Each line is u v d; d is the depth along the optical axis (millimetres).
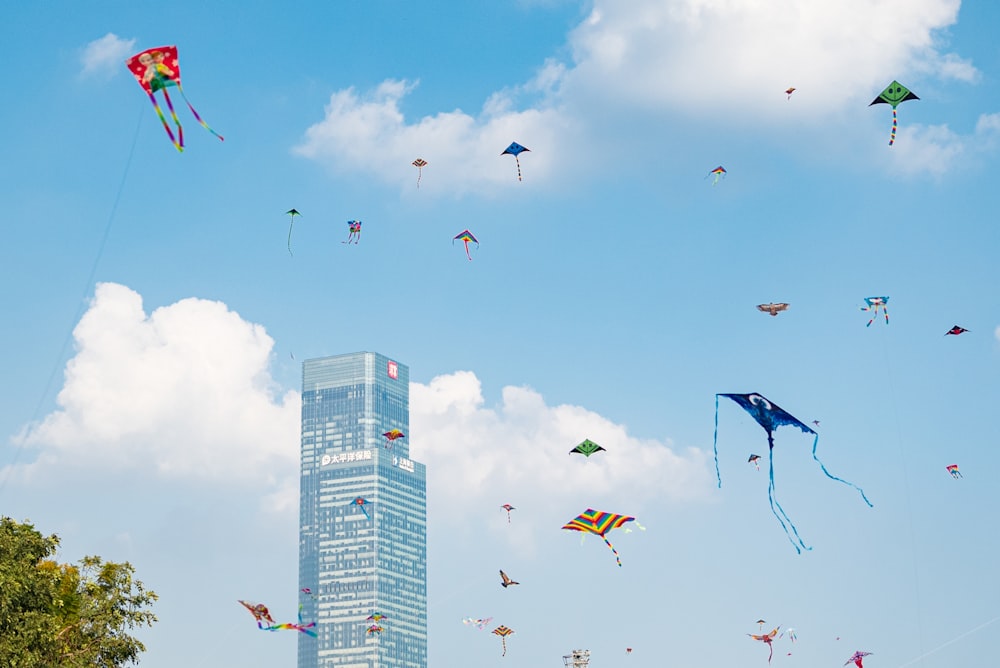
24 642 64562
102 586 76125
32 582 67000
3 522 70250
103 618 73062
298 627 52281
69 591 75188
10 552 68125
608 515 55844
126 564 76875
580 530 55594
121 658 74312
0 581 64812
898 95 59688
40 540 71312
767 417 43719
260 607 52250
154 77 34594
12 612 65438
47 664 66062
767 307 66125
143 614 76125
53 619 67750
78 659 70250
